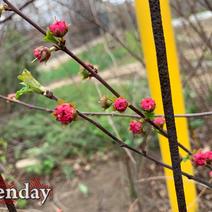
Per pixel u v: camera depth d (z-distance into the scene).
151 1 0.79
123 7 3.32
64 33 0.97
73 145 4.56
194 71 3.08
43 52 0.97
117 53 4.99
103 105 1.08
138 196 2.47
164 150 1.53
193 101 3.66
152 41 1.39
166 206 2.79
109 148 4.36
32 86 1.06
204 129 3.70
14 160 4.11
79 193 3.61
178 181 0.91
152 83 1.42
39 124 4.98
